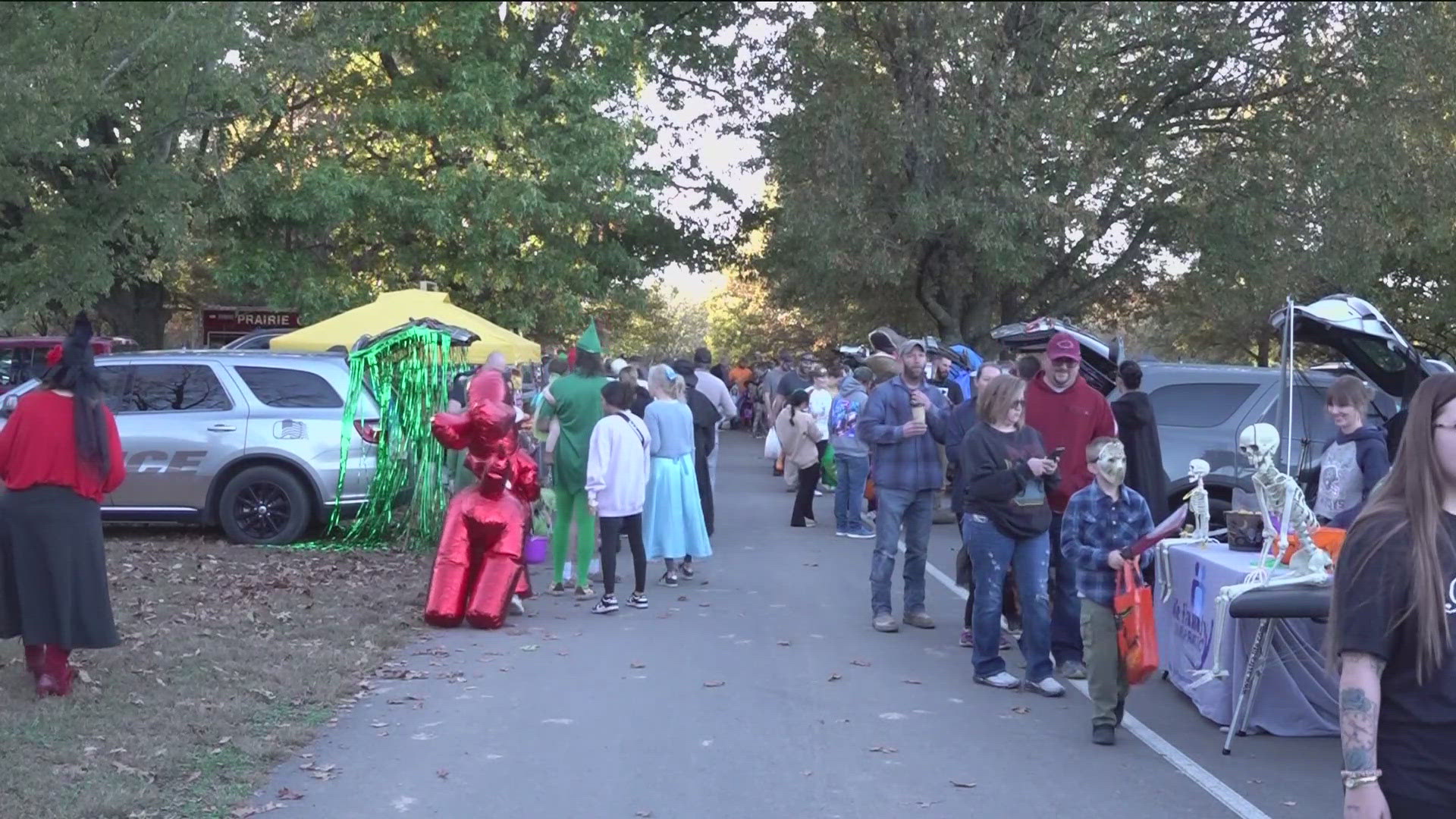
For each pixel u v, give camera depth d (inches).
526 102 944.9
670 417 425.7
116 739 236.1
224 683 279.4
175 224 671.8
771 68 1069.1
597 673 304.8
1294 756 246.7
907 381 359.3
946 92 947.3
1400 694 109.2
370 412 490.6
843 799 218.2
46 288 657.0
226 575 417.7
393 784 220.7
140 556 450.6
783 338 1975.9
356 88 915.4
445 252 944.9
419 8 770.8
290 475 485.4
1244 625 255.8
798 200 1013.8
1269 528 251.9
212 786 214.8
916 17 951.6
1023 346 510.6
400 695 280.2
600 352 418.6
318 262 942.4
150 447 481.4
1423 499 108.2
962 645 341.1
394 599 387.9
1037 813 212.2
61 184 642.2
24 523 257.4
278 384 495.5
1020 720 269.7
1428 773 107.7
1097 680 251.3
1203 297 1095.6
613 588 383.6
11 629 259.1
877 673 308.5
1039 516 293.7
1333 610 112.0
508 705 274.5
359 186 876.6
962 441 316.8
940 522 634.8
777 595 416.8
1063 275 1135.6
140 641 315.0
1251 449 251.3
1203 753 248.1
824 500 721.0
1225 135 1032.8
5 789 205.8
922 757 242.8
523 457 377.7
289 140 909.8
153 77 444.8
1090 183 961.5
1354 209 942.4
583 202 957.2
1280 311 362.6
